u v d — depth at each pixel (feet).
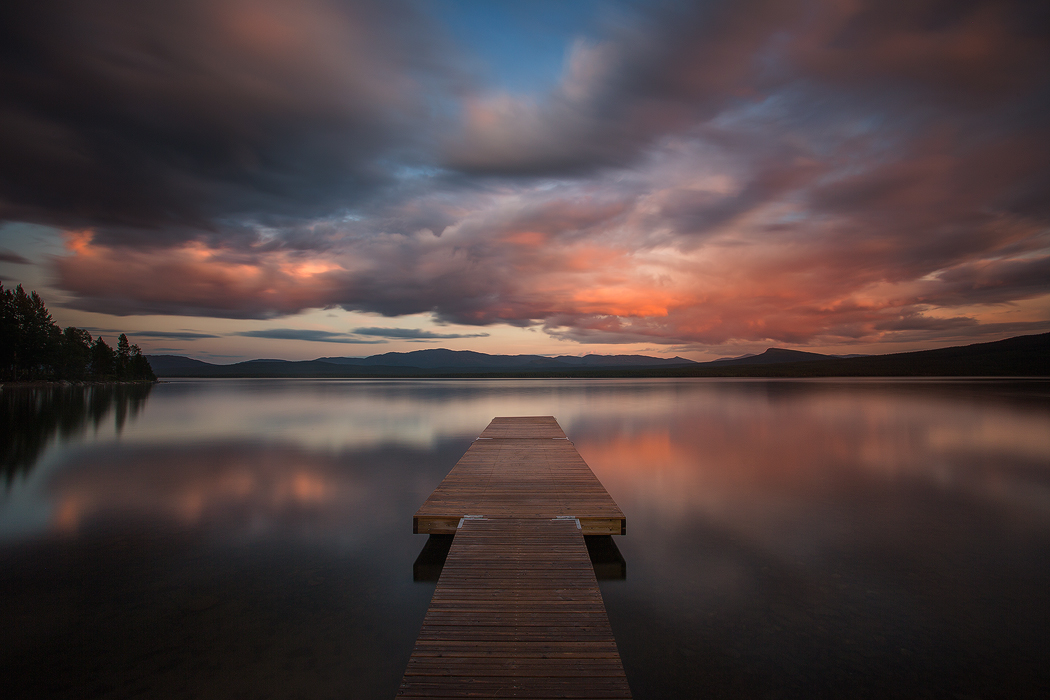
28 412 103.96
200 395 182.39
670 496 36.60
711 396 156.56
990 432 69.26
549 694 12.03
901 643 16.99
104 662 16.06
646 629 18.02
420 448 60.08
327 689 14.74
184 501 36.11
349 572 23.41
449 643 13.99
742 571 23.20
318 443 64.13
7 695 14.42
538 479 32.58
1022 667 15.56
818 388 197.77
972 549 25.77
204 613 19.31
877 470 45.34
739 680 15.01
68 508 34.37
